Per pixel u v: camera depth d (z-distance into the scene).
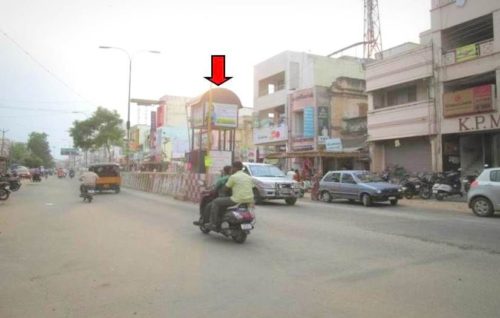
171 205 17.58
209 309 4.88
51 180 51.66
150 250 8.23
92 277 6.29
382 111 26.33
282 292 5.50
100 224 11.80
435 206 17.50
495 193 13.35
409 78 24.38
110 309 4.92
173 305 5.02
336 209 16.20
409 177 22.33
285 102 35.91
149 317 4.65
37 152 119.88
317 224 11.74
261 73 39.41
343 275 6.32
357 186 18.30
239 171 9.68
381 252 7.94
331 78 35.91
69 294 5.49
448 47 22.89
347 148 29.94
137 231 10.55
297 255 7.72
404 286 5.73
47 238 9.56
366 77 27.48
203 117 21.34
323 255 7.71
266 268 6.77
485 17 20.97
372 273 6.42
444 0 22.70
